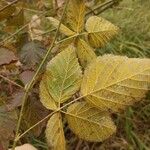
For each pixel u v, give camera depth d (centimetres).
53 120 23
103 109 21
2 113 26
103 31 31
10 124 26
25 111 30
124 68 21
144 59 21
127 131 95
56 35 27
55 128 22
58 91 23
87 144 91
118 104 21
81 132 22
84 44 31
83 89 22
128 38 119
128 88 20
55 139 22
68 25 31
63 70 23
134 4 129
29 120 30
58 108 23
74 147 90
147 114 100
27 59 36
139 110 100
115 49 112
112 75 21
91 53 31
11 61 30
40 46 37
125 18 124
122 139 94
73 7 30
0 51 31
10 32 48
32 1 51
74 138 91
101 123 22
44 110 30
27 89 25
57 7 47
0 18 40
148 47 116
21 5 46
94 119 22
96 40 32
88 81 21
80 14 30
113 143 93
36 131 30
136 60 21
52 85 23
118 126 97
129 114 97
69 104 23
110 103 21
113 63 21
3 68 35
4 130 26
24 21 47
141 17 125
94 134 22
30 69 32
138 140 94
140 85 20
